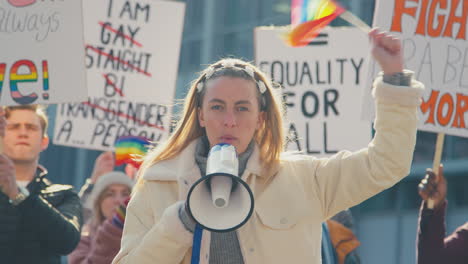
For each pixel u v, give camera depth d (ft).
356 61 40.96
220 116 21.02
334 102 40.78
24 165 33.19
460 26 34.45
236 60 22.25
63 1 33.40
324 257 34.09
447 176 94.27
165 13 44.60
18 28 33.42
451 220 94.27
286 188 21.45
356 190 21.16
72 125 44.73
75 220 32.48
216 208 18.78
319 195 21.54
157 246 19.93
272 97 22.39
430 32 34.45
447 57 34.37
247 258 21.03
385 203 98.37
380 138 20.70
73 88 33.22
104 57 44.68
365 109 33.04
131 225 21.71
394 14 34.42
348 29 41.22
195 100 22.52
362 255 99.45
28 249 30.86
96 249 35.14
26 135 33.14
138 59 44.57
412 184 96.63
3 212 30.32
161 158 22.34
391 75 20.67
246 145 21.30
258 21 109.40
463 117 34.22
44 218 30.76
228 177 18.69
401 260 96.48
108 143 44.39
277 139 22.13
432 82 34.35
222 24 114.11
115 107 44.50
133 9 44.78
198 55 116.88
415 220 95.55
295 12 23.39
